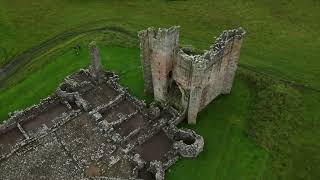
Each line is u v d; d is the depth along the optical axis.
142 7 72.25
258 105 54.84
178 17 70.06
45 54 62.50
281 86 57.38
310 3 72.88
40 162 47.78
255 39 65.56
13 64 61.03
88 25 68.31
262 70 59.94
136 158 47.03
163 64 47.59
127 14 70.69
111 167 47.06
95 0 73.38
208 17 70.12
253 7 72.38
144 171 46.94
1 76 59.06
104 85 56.81
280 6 72.44
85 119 52.12
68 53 62.34
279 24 68.75
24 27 67.88
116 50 62.94
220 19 69.69
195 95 48.44
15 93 56.31
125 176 46.06
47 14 70.62
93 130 50.81
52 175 46.50
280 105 54.78
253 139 50.75
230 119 53.12
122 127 51.53
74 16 70.25
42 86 57.38
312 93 56.66
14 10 71.31
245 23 68.94
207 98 53.53
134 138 50.12
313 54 62.94
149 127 51.12
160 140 50.25
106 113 53.25
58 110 53.50
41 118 52.53
